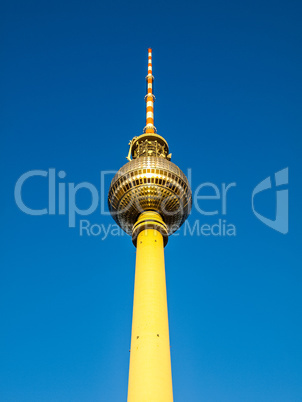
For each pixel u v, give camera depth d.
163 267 90.50
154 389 71.31
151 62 153.12
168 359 76.38
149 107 139.25
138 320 80.69
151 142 116.06
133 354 76.94
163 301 84.00
